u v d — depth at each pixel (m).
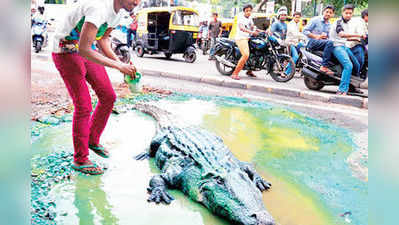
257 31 8.89
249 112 5.87
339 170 3.51
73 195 2.70
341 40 7.26
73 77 2.81
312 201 2.82
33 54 10.94
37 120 4.51
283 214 2.60
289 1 20.16
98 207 2.54
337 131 4.95
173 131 3.66
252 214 2.25
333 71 7.65
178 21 12.56
